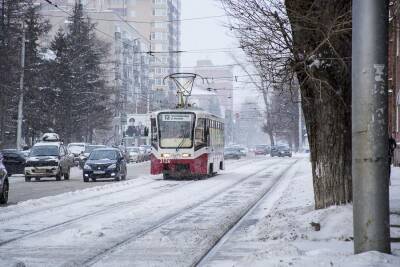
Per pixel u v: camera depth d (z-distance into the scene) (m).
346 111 15.34
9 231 16.22
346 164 15.46
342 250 11.55
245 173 46.72
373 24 10.20
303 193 25.88
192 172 38.38
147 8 179.00
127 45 129.62
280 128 110.12
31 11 71.50
